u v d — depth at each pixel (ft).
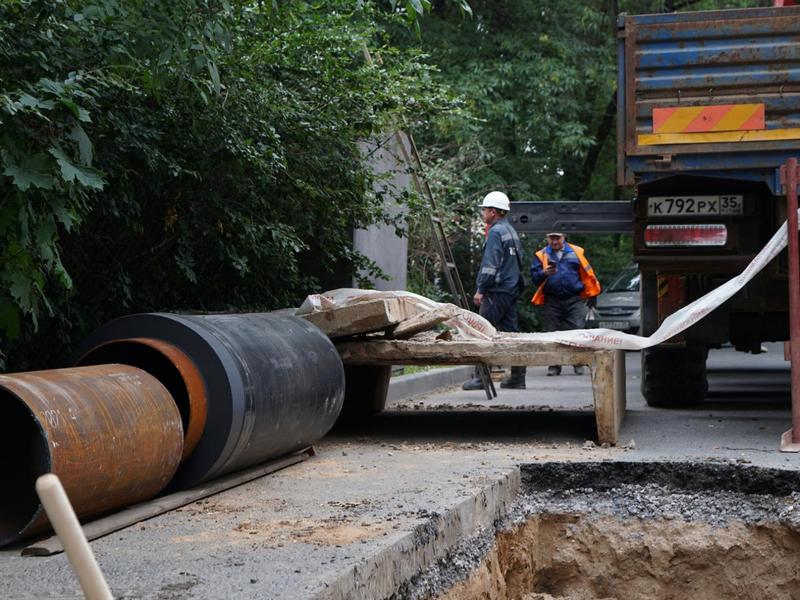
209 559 12.16
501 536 17.62
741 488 18.99
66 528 5.64
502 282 36.42
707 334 30.48
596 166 95.35
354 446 22.97
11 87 15.62
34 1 15.78
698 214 26.84
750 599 18.01
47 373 13.94
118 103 19.85
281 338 19.10
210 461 16.21
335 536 13.26
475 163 64.18
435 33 71.67
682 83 24.95
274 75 25.11
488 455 21.21
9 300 15.81
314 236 28.58
